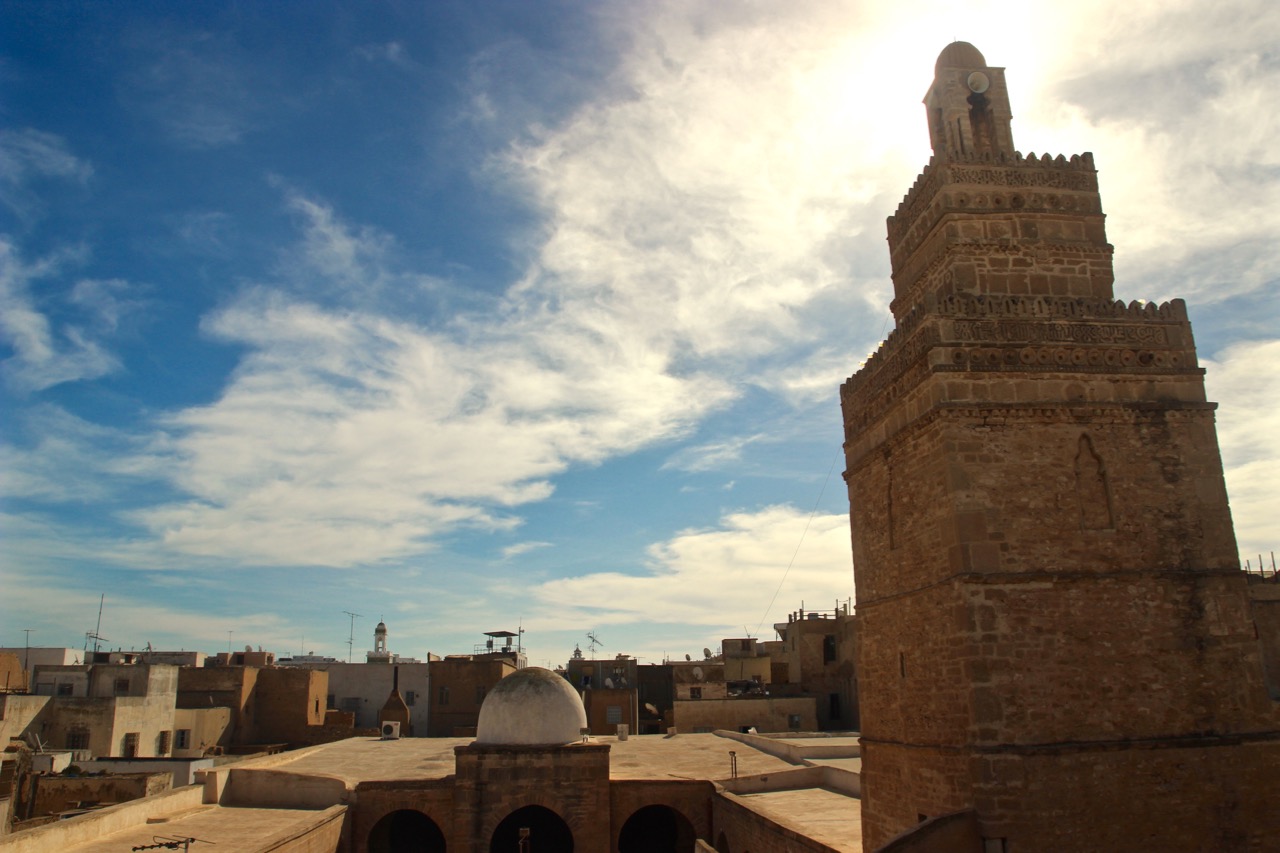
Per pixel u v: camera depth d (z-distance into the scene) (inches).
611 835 1720.0
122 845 1337.4
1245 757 885.2
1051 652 879.1
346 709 3412.9
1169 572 916.6
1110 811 852.0
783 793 1702.8
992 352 946.7
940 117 1098.7
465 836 1654.8
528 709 1743.4
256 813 1651.1
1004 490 913.5
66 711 2329.0
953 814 842.2
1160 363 973.2
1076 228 1061.8
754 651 3688.5
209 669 2915.8
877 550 1093.8
